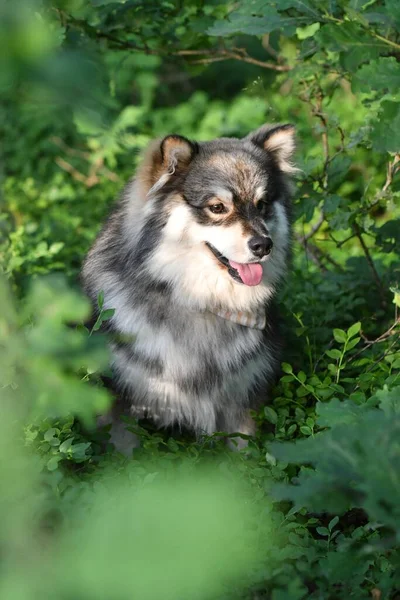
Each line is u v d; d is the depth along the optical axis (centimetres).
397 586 459
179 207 737
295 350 859
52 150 1490
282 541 545
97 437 676
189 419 777
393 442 359
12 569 263
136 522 255
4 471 294
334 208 851
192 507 251
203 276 739
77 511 445
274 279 783
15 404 318
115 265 762
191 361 748
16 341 321
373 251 1058
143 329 734
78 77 207
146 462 636
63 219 1255
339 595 486
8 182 1322
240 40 1620
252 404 789
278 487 386
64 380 314
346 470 369
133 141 1472
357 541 523
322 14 668
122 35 966
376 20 607
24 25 203
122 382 742
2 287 345
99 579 247
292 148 812
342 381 751
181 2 927
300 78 906
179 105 1734
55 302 318
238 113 1566
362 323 913
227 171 743
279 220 786
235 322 759
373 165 1327
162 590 244
